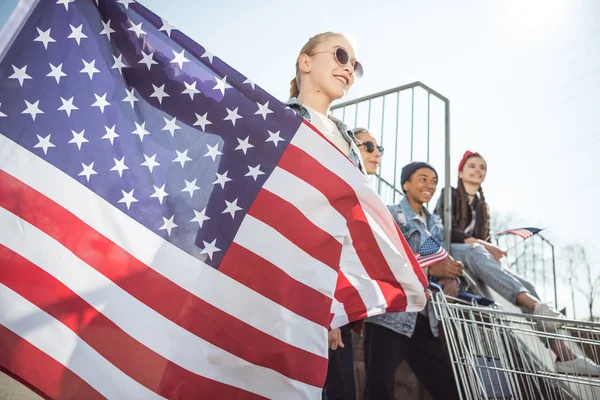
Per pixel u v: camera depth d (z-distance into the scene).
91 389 1.88
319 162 2.34
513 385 2.99
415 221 3.90
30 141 2.05
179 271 2.06
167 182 2.15
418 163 4.15
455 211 4.92
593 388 2.91
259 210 2.21
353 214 2.49
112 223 2.04
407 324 3.46
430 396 3.70
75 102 2.13
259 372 2.05
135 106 2.20
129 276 2.01
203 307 2.05
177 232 2.11
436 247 3.54
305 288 2.18
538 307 3.84
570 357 3.10
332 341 2.84
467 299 3.75
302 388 2.07
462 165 5.07
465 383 2.91
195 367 1.99
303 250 2.22
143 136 2.18
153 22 2.30
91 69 2.18
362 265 2.55
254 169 2.25
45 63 2.13
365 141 3.96
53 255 1.96
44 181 2.02
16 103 2.07
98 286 1.97
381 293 2.58
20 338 1.86
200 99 2.28
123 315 1.97
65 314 1.91
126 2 2.29
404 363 3.77
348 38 3.12
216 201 2.18
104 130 2.13
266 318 2.10
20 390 2.64
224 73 2.34
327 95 3.03
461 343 2.96
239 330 2.07
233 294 2.10
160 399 1.93
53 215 1.99
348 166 2.38
